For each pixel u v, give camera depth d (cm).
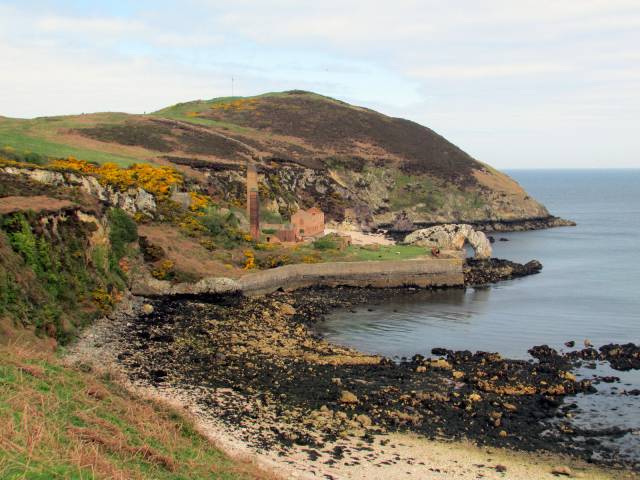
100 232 6372
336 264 8450
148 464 2364
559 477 3175
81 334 4925
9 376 2714
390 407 3975
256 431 3453
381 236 13100
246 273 7562
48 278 4988
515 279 9575
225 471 2597
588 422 3903
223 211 10031
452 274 8775
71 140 12425
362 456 3262
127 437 2544
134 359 4528
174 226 8638
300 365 4762
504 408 4069
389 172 17838
